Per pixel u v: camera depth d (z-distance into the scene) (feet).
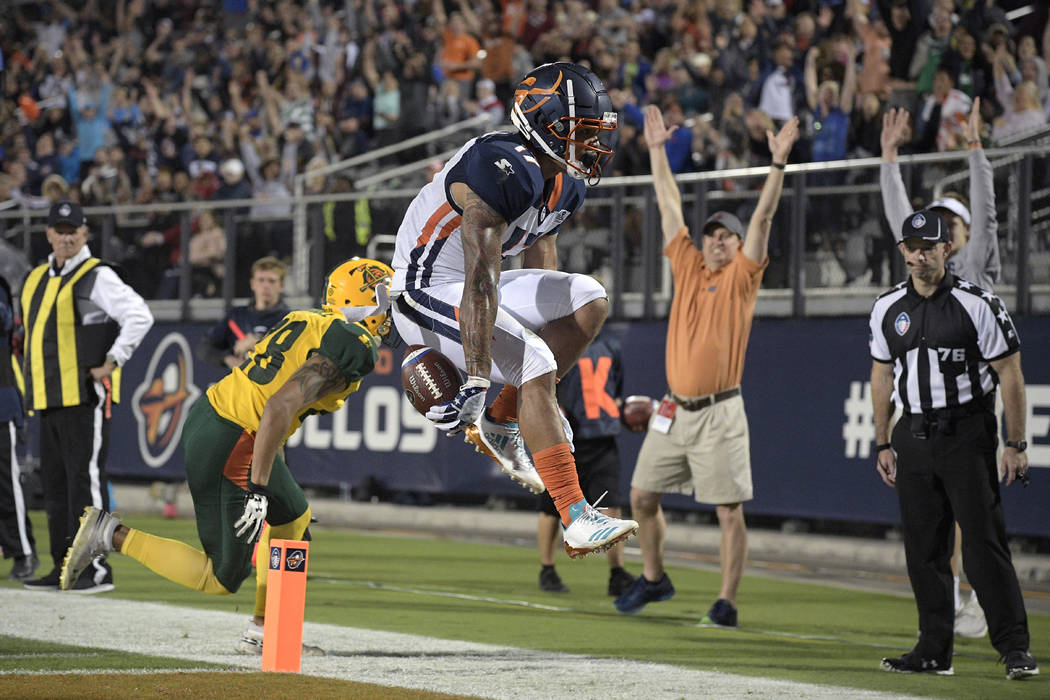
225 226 132.26
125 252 139.23
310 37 182.09
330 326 47.52
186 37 203.72
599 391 80.12
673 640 60.80
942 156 97.66
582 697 44.34
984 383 54.70
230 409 48.49
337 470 127.03
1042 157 94.12
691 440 67.00
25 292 73.36
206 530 49.37
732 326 66.33
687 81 135.95
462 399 36.04
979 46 118.73
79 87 198.08
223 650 51.85
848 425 99.76
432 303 38.75
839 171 103.40
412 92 155.02
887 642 63.21
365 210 124.36
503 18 161.89
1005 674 54.70
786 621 69.72
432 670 49.14
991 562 53.98
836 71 122.93
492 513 118.32
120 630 56.65
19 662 47.83
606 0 152.66
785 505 102.73
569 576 88.48
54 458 73.10
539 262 43.50
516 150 37.35
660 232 111.04
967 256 69.26
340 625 61.72
